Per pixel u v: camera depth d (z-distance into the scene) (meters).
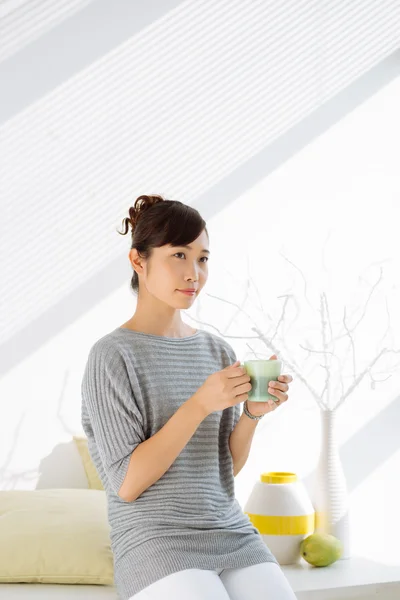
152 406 1.70
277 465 2.85
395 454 2.99
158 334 1.80
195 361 1.81
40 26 2.65
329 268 2.95
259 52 2.89
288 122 2.91
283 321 2.89
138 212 1.84
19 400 2.59
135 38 2.75
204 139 2.81
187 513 1.67
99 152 2.70
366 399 2.97
